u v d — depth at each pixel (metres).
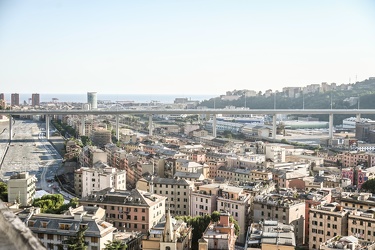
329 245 158.12
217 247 160.75
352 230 196.25
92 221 160.75
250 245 155.88
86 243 155.75
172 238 160.12
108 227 163.62
